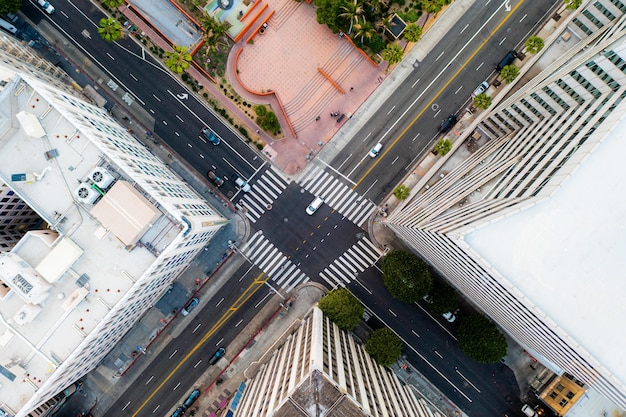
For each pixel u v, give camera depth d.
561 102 58.06
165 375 83.31
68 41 82.19
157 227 60.88
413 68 82.00
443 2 76.38
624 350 48.28
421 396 82.31
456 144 77.75
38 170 60.28
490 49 81.31
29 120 57.47
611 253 48.53
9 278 57.22
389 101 82.44
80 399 83.06
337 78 82.38
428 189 76.81
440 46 81.81
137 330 83.06
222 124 83.06
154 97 82.62
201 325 83.44
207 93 82.62
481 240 50.00
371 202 82.88
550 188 49.09
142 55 82.50
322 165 83.00
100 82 82.50
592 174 48.25
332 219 82.81
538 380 81.25
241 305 83.50
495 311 69.38
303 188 82.94
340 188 82.88
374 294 82.88
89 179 59.56
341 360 63.56
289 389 55.22
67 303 59.84
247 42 81.25
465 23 81.44
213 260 83.25
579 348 48.56
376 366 75.75
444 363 82.56
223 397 82.81
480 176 64.69
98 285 61.22
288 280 83.19
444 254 60.00
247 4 80.88
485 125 75.44
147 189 59.09
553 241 49.25
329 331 71.31
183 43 81.69
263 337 83.38
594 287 48.84
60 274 59.19
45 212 60.38
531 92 59.53
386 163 82.62
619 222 48.19
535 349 72.31
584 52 60.91
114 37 76.12
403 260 76.12
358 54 81.94
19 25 81.81
